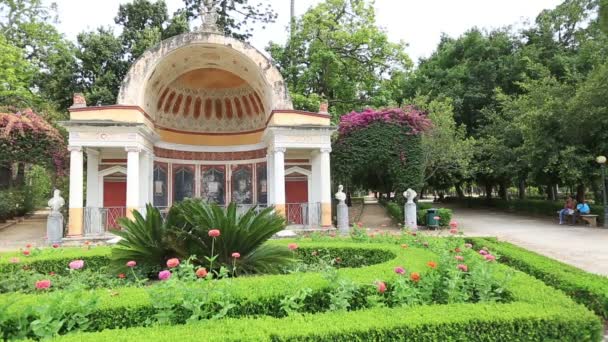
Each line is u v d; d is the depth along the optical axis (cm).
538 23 3284
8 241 1731
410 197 1977
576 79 2347
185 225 806
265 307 488
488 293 532
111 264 800
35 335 419
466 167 2619
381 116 2173
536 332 423
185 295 447
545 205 2717
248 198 2220
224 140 2284
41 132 1956
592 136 2042
